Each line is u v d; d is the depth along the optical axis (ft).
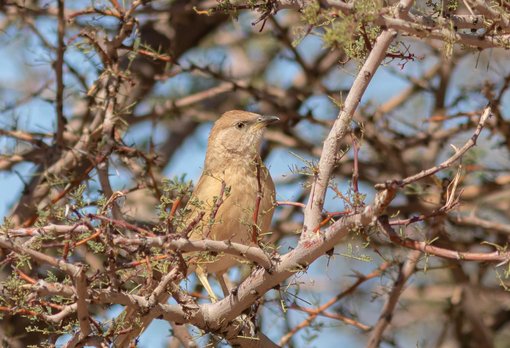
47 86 39.50
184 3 46.26
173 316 25.25
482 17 24.21
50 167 35.94
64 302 26.55
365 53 24.17
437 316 46.60
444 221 37.63
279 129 47.44
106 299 23.29
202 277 33.53
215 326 25.82
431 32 23.07
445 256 22.44
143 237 22.79
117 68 33.14
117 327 24.06
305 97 46.70
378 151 43.75
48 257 22.04
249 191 33.68
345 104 23.67
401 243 22.61
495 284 46.09
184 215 24.31
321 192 23.81
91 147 35.35
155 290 23.53
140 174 35.81
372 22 22.79
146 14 43.11
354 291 37.37
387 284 37.06
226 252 23.65
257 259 24.06
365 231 23.26
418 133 44.52
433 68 45.50
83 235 22.53
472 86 40.96
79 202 23.03
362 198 23.02
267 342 27.73
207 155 37.29
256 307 27.35
